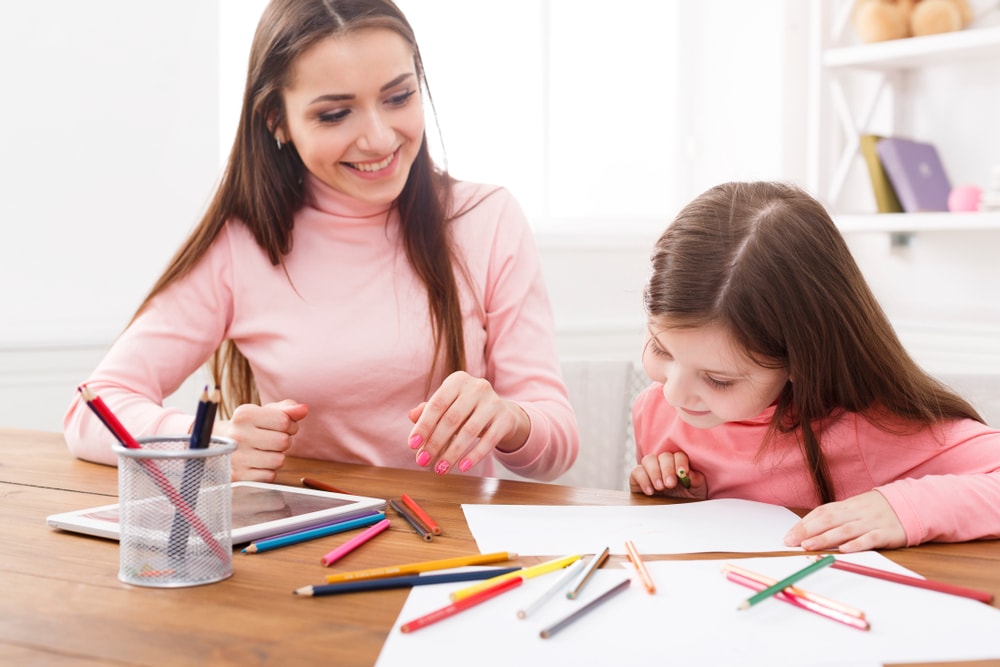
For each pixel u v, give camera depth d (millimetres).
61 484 1066
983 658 593
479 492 1041
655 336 960
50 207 2000
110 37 2031
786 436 1078
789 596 684
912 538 826
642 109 2781
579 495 1037
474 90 2525
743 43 2719
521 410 1182
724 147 2785
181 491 720
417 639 619
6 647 608
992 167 2363
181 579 724
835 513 849
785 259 939
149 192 2102
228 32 2256
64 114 1998
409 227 1359
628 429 1619
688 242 957
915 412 999
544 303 1428
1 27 1923
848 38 2580
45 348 1986
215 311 1360
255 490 1006
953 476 888
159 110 2098
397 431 1352
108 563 779
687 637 623
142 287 2111
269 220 1331
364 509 934
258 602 689
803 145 2693
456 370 1348
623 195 2773
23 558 791
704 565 773
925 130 2500
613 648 605
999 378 1331
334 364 1320
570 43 2652
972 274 2420
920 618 657
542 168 2635
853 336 971
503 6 2541
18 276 1980
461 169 2523
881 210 2369
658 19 2783
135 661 588
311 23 1162
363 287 1357
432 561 774
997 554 811
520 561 788
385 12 1195
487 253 1402
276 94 1234
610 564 779
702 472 1146
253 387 1450
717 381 949
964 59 2377
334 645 613
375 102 1197
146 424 1155
